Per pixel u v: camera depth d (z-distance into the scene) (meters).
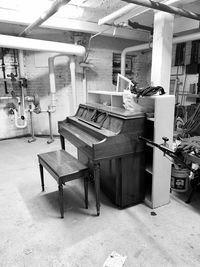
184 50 5.04
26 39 3.76
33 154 4.09
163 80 3.11
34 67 5.00
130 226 2.04
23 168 3.44
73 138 2.54
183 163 1.94
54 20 3.83
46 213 2.26
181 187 2.62
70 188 2.81
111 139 2.04
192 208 2.33
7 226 2.06
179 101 5.27
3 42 3.57
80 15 3.75
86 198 2.31
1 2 3.18
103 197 2.59
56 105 5.14
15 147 4.53
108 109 2.59
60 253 1.72
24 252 1.74
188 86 5.04
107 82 5.49
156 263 1.62
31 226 2.05
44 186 2.85
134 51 5.43
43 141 4.96
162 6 2.29
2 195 2.63
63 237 1.90
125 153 2.15
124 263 1.62
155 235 1.92
